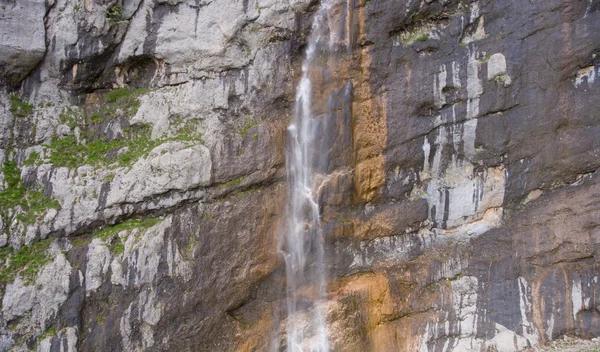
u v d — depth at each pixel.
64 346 8.64
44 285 8.66
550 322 9.78
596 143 9.93
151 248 9.21
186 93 10.11
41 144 9.45
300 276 10.27
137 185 9.37
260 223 10.00
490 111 10.19
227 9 10.15
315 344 10.11
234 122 10.09
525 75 9.96
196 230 9.55
